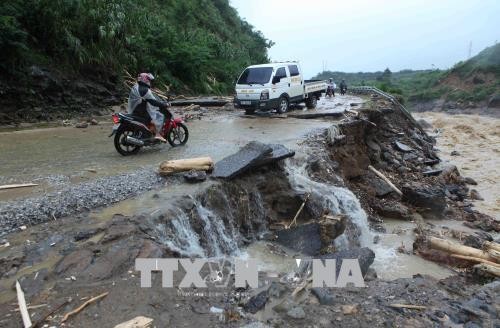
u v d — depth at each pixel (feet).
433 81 239.50
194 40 81.92
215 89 80.43
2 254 16.83
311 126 46.19
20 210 20.24
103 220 19.80
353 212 31.37
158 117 32.68
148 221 19.48
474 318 15.85
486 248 26.50
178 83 71.51
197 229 22.08
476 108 183.21
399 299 16.89
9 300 14.23
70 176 26.35
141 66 65.26
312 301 16.08
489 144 84.58
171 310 14.14
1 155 32.30
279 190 29.17
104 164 29.45
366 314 15.17
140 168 28.09
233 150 34.14
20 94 46.65
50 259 16.63
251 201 26.94
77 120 49.55
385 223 36.50
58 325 12.92
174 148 35.14
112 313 13.64
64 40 51.98
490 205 45.73
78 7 53.62
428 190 40.98
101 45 57.52
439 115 162.09
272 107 54.75
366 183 41.63
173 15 91.66
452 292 18.99
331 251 24.73
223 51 93.25
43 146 35.70
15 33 43.88
